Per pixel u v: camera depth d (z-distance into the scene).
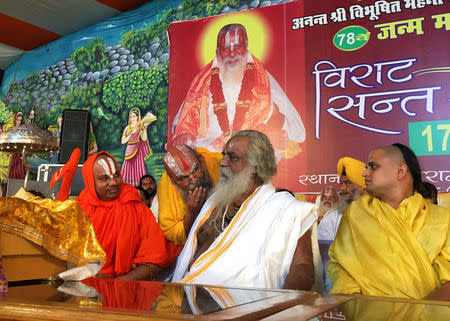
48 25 4.60
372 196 2.36
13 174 4.73
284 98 3.23
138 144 3.91
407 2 2.88
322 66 3.13
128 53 4.19
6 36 4.82
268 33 3.36
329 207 2.96
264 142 2.41
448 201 2.60
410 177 2.37
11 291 0.65
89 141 4.24
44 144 2.24
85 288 0.69
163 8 3.99
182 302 0.53
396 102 2.86
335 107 3.05
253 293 0.65
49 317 0.47
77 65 4.61
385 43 2.93
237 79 3.43
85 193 2.45
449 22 2.75
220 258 2.06
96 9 4.30
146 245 2.40
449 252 2.04
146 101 3.95
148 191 3.72
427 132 2.74
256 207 2.18
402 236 2.09
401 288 1.97
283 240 2.01
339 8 3.11
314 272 2.02
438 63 2.76
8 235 0.95
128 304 0.51
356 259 2.12
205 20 3.67
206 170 3.35
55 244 1.05
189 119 3.61
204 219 2.31
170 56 3.80
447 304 0.61
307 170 3.07
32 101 4.94
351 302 0.61
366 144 2.92
